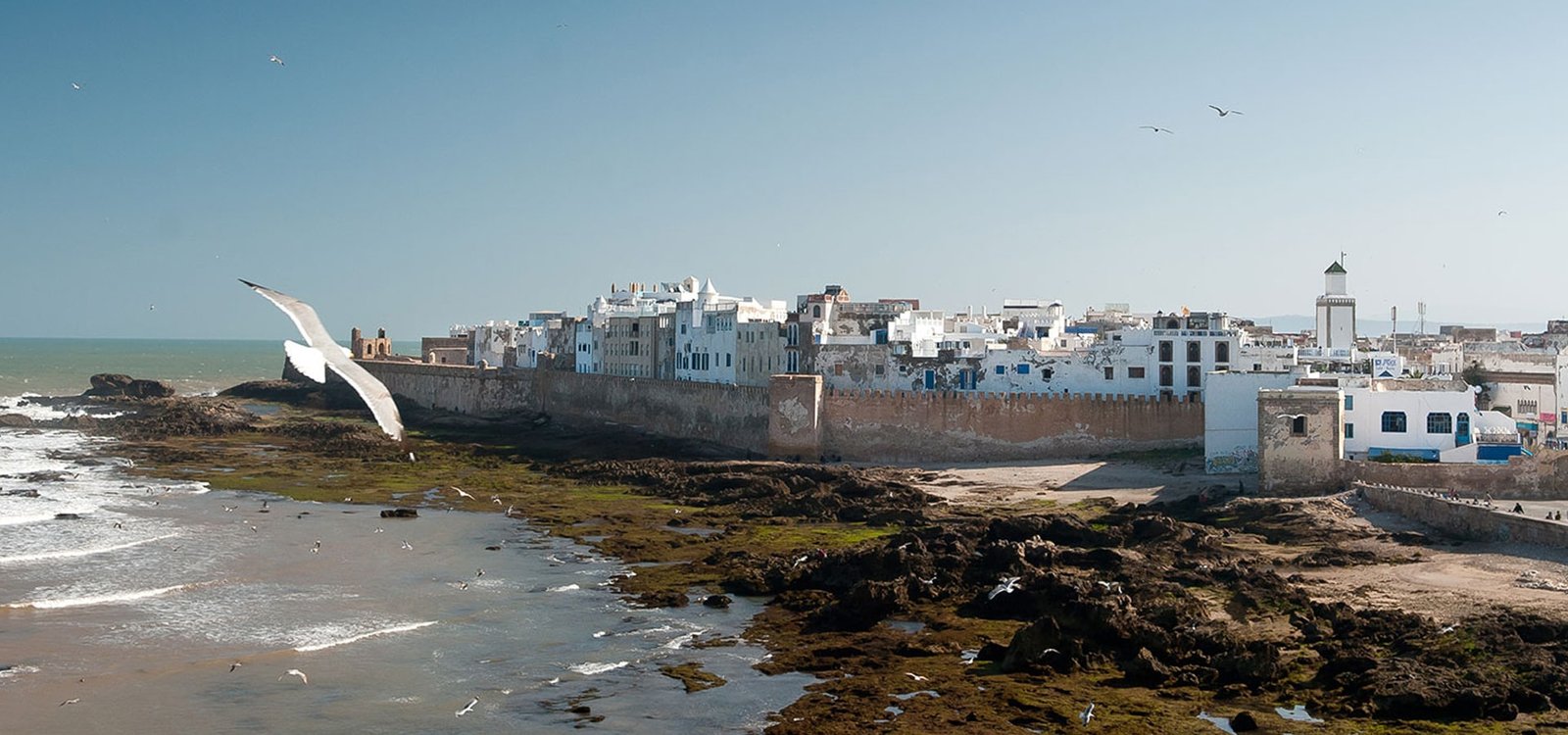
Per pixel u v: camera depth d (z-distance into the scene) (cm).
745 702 5291
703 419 15200
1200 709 4950
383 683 5647
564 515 10188
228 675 5756
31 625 6588
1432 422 9694
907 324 14912
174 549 8662
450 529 9569
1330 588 6538
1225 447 10744
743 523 9675
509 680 5669
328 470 13262
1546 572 6631
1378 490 8481
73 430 17662
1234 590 6625
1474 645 5334
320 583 7638
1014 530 8044
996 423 12962
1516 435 9569
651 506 10744
